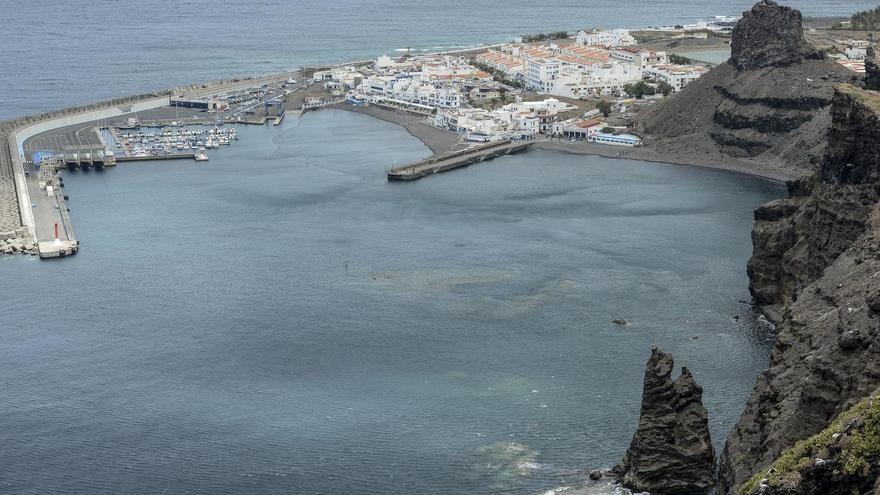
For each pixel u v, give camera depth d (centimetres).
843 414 15100
